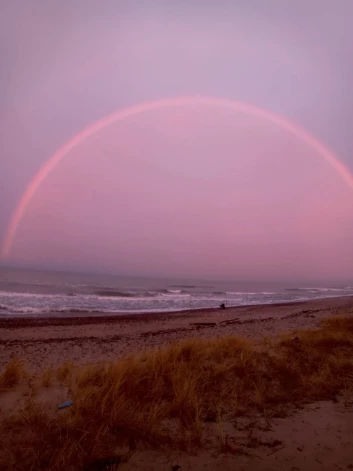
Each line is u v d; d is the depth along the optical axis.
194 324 18.94
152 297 45.75
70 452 3.02
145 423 3.64
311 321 18.38
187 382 4.67
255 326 16.78
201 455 3.15
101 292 48.91
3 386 5.19
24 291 41.59
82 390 4.52
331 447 3.27
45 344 12.06
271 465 2.96
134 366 5.61
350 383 5.19
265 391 4.91
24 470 2.85
